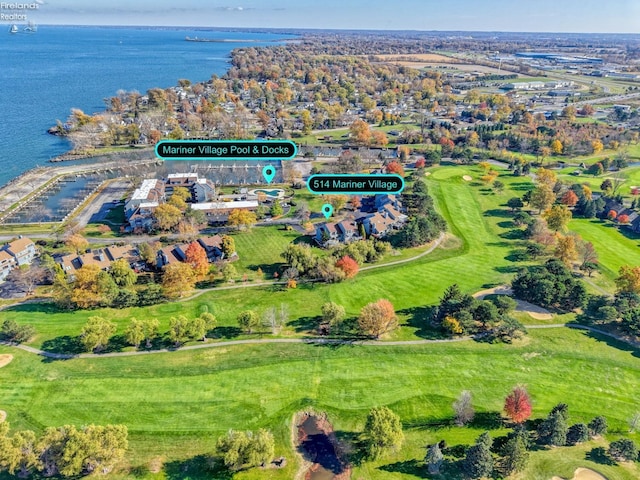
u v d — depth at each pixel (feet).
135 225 481.05
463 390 270.46
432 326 330.34
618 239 478.18
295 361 292.20
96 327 289.33
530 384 275.18
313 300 361.30
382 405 260.01
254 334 319.06
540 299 351.05
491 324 321.52
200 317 311.06
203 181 575.79
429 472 219.41
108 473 217.56
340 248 426.51
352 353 300.61
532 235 469.16
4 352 295.89
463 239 476.95
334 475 220.43
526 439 225.56
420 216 486.38
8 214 518.78
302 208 514.68
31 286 367.86
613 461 224.33
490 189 604.49
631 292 359.87
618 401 263.90
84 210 533.55
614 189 596.70
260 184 634.43
